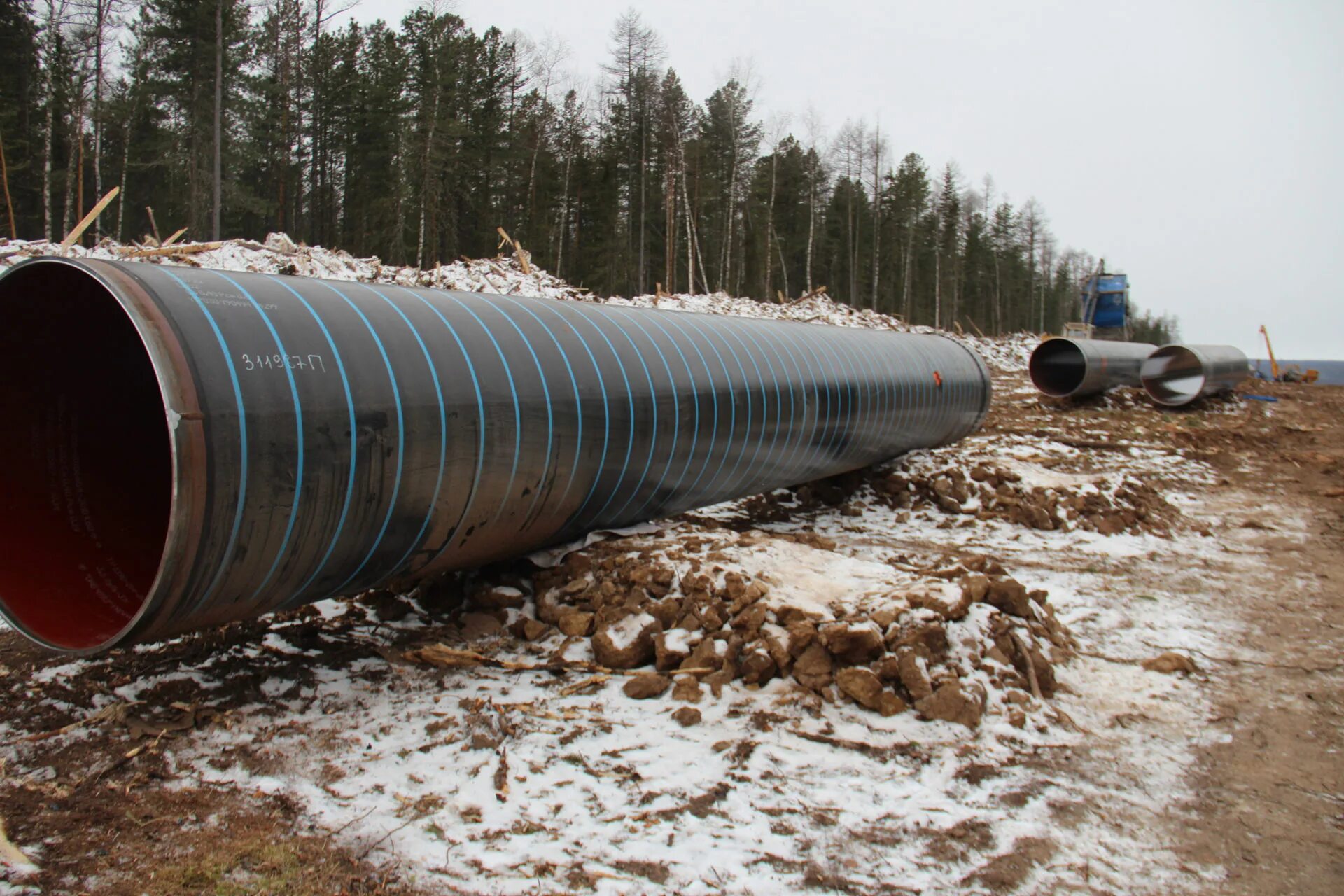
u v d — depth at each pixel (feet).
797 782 15.15
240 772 14.40
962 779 15.64
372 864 12.17
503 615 21.74
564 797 14.23
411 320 17.92
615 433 21.74
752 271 174.09
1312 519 41.50
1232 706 19.75
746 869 12.62
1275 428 68.80
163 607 13.60
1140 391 83.30
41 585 15.17
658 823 13.62
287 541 14.96
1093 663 22.06
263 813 13.28
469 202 133.08
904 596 19.79
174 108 113.19
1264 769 16.80
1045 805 15.03
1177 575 30.94
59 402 16.83
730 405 26.14
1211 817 14.98
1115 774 16.38
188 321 13.84
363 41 135.95
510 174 142.41
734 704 17.84
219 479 13.44
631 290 152.15
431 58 117.19
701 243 170.50
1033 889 12.64
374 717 16.66
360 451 15.62
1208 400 81.00
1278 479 51.85
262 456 14.05
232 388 13.78
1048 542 35.04
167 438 19.02
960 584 21.02
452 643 20.48
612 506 23.30
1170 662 21.67
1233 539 37.29
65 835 12.35
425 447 16.83
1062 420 73.10
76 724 15.62
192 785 13.94
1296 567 32.48
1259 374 114.11
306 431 14.73
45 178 108.47
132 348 18.17
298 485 14.71
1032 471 43.75
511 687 18.37
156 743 15.12
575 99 154.61
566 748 15.84
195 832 12.64
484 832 13.12
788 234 183.01
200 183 104.73
